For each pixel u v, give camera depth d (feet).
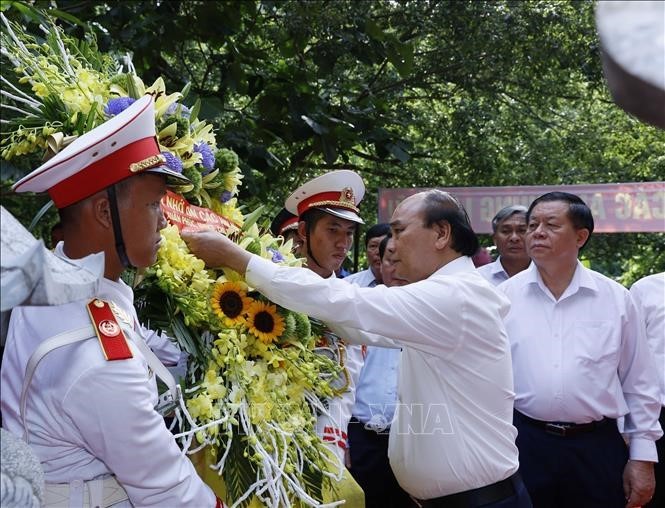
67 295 3.51
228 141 16.56
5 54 7.16
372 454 11.93
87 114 6.91
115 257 6.02
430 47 28.48
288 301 7.50
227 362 6.97
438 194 8.80
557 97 30.91
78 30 13.84
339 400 8.58
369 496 12.01
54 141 6.49
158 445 5.72
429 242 8.60
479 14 25.71
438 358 8.21
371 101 20.83
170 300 7.04
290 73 18.10
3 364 5.90
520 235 14.92
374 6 24.41
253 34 20.02
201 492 6.06
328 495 7.82
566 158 31.65
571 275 11.69
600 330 11.45
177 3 17.44
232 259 7.38
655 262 33.71
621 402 11.48
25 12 7.86
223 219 8.07
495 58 27.04
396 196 20.38
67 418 5.56
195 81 19.81
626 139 31.89
